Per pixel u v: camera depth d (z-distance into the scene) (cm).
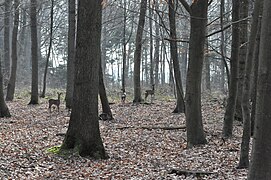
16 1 2359
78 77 953
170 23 1475
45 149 1023
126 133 1366
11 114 1831
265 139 443
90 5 935
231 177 751
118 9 2903
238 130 1393
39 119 1683
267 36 439
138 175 789
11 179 738
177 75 1563
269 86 439
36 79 2305
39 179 750
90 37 943
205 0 1069
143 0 1939
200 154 1007
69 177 770
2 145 1062
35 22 2306
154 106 2178
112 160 940
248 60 782
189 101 1128
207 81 3161
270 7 437
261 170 444
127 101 2495
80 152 943
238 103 1564
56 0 3206
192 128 1128
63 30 4375
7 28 3077
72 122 965
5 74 3095
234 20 1224
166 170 829
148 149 1100
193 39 1098
